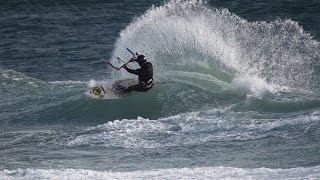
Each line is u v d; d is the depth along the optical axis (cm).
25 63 11931
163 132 7256
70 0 15912
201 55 9469
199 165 6091
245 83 8794
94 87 8775
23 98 9312
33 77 10988
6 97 9438
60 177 5484
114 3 15638
